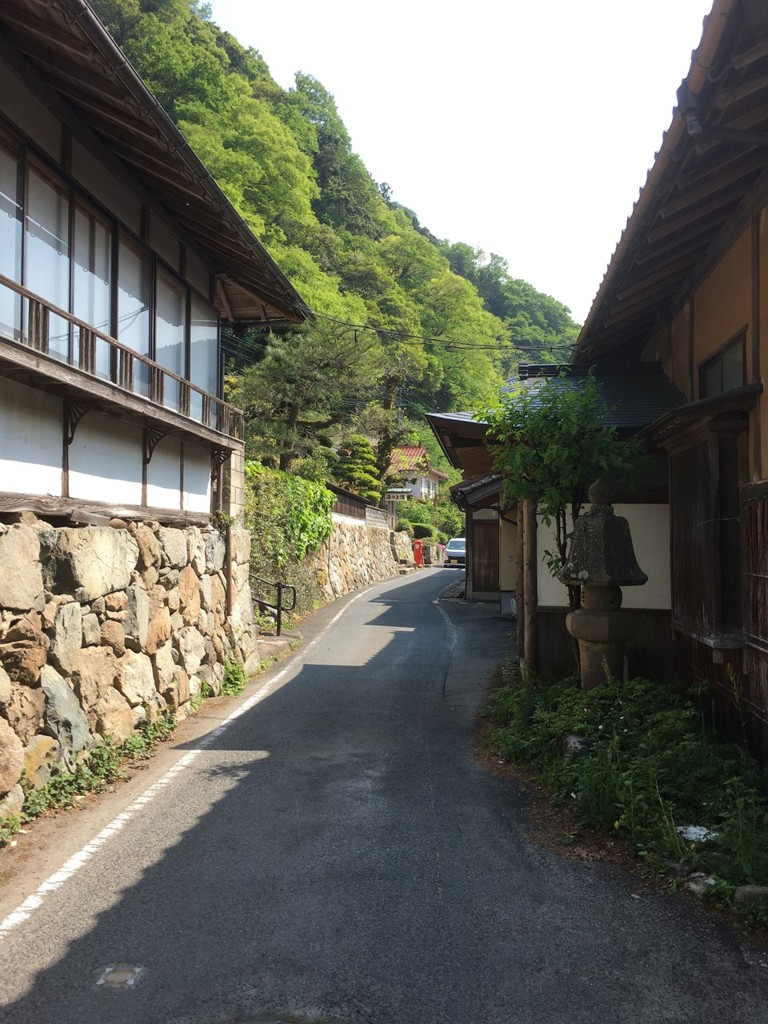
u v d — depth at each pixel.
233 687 10.07
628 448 7.48
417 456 48.19
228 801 5.72
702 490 6.54
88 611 6.56
